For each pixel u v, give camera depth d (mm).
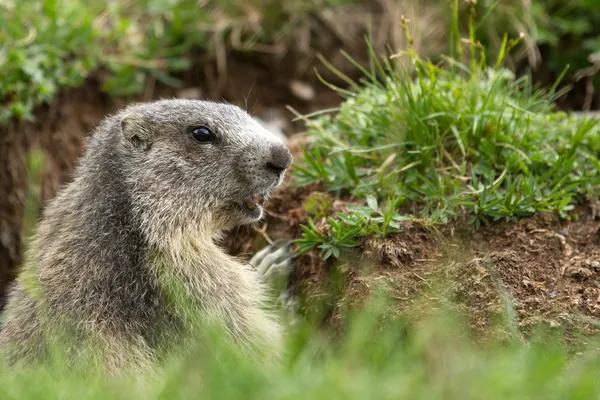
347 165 11133
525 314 9195
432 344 8445
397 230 10250
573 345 8727
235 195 10125
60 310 9484
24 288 10047
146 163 9969
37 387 7266
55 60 14859
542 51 16391
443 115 11023
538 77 16250
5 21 14609
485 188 10289
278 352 9852
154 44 16219
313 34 17266
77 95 15508
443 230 10289
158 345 9617
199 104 10367
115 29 15883
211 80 16875
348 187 11305
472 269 9727
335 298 10344
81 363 9086
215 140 10055
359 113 11727
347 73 17156
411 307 9477
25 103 14461
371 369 7445
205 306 9742
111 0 16391
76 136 15273
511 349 8266
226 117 10188
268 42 17125
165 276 9703
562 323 8984
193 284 9758
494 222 10352
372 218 10406
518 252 9961
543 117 11438
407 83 11578
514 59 16031
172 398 6949
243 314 9930
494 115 11016
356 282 10000
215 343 8281
